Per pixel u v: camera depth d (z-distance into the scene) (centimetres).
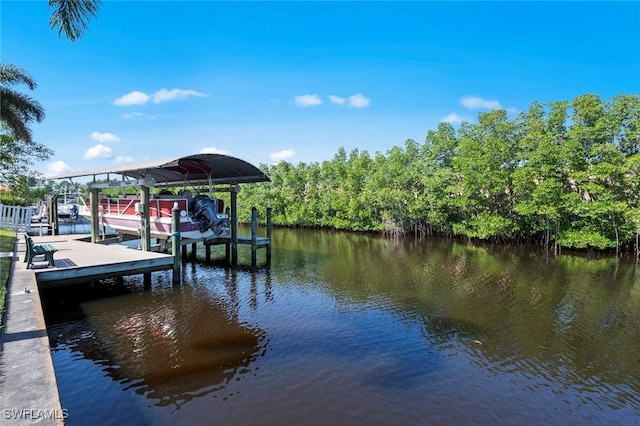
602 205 2030
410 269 1672
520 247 2464
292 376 668
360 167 3588
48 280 920
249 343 811
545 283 1407
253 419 541
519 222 2528
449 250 2327
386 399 601
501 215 2609
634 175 1986
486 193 2662
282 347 793
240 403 580
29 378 428
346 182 3625
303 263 1800
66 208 2877
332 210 3806
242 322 940
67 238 1672
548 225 2298
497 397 617
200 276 1458
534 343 839
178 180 1936
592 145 2178
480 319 993
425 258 1997
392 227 3092
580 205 2123
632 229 2027
